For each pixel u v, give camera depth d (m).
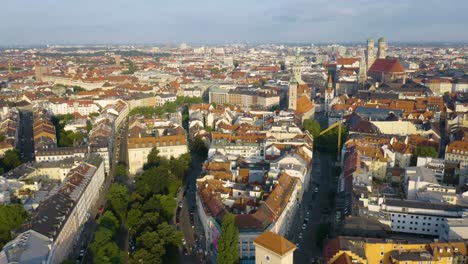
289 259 197.88
